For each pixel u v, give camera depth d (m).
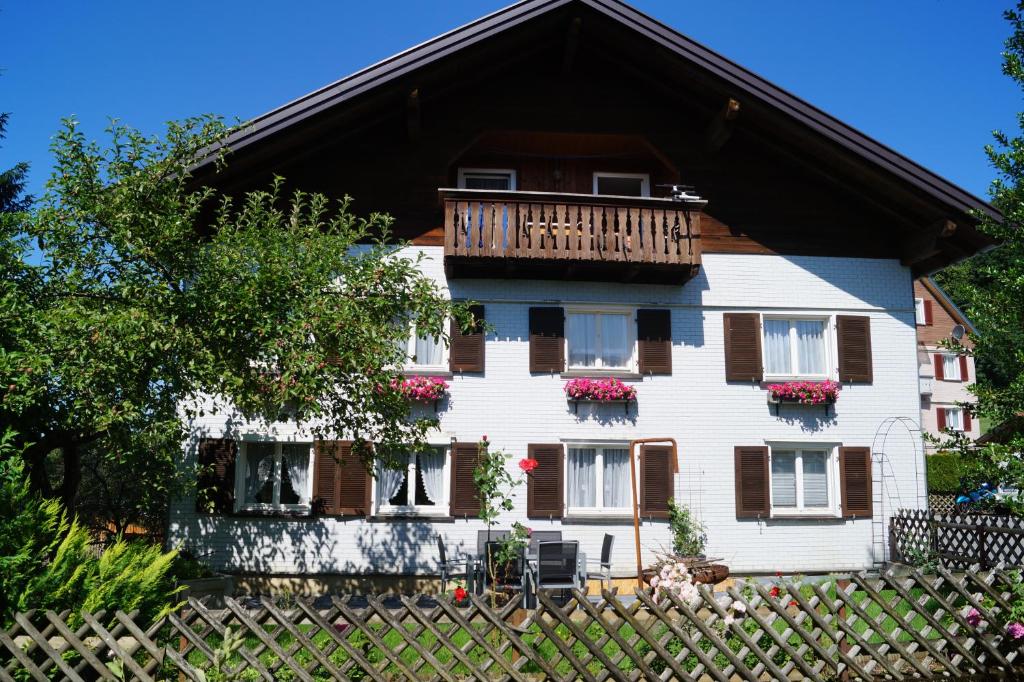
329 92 12.42
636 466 13.34
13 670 4.88
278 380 8.41
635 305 13.70
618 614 5.38
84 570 5.68
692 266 13.04
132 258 8.49
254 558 12.53
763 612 6.59
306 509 12.80
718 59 13.34
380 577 12.62
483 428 13.09
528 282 13.58
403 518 12.74
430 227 13.57
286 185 13.41
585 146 14.65
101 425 7.62
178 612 5.82
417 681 5.18
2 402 7.53
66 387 7.76
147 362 7.98
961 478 7.16
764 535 13.28
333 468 12.77
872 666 5.82
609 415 13.34
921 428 13.80
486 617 5.25
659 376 13.53
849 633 5.64
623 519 13.02
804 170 14.34
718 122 13.77
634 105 14.35
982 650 5.85
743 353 13.70
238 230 9.08
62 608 5.45
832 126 13.25
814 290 14.05
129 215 8.23
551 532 12.48
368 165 13.65
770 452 13.63
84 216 8.43
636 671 5.39
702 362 13.65
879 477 13.66
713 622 5.50
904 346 14.04
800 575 12.33
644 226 13.09
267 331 8.08
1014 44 7.25
